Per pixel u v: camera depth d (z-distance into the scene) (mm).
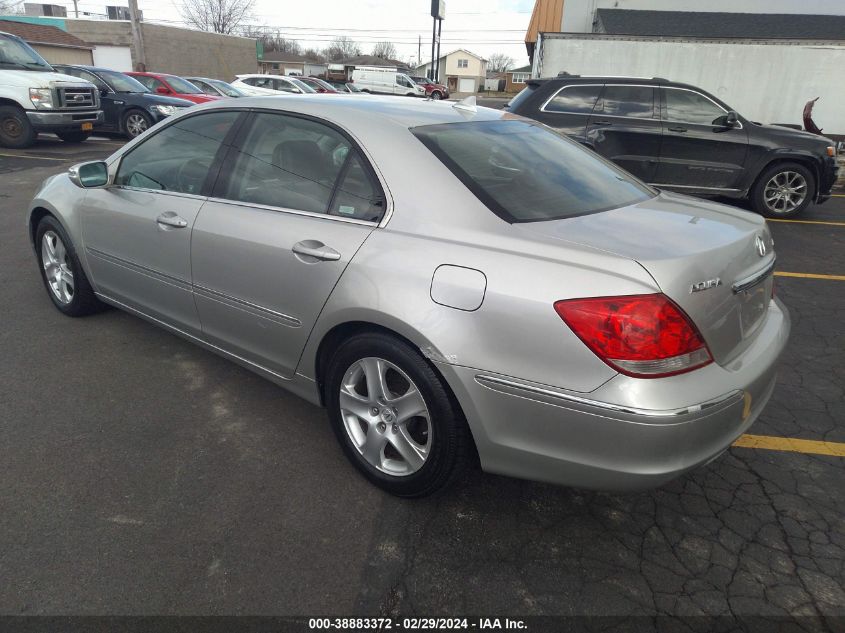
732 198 8891
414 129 2660
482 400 2160
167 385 3459
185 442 2939
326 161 2732
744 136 7973
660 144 8117
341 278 2482
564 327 1993
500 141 2854
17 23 29031
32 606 2010
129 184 3627
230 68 40062
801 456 2961
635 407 1914
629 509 2570
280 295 2744
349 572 2201
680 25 19625
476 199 2359
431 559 2271
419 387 2330
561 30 21844
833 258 6410
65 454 2807
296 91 20828
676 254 2049
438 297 2219
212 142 3217
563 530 2438
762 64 13789
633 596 2127
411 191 2447
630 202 2703
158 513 2459
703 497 2654
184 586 2113
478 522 2473
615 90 8227
